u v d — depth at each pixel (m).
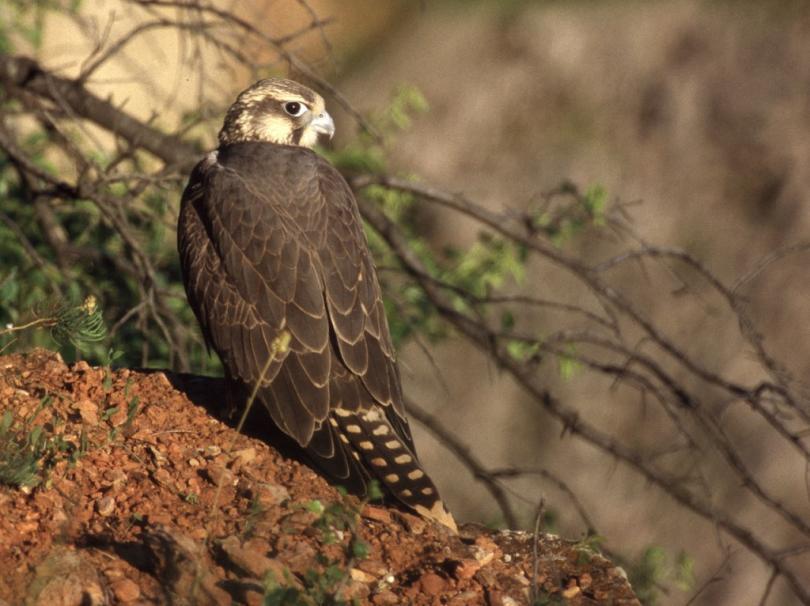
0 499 6.91
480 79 22.97
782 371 13.34
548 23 23.45
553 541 7.86
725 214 22.14
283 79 10.63
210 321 8.55
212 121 13.32
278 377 8.12
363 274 8.72
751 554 19.97
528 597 7.14
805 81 22.89
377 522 7.54
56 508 6.97
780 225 22.05
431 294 14.07
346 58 23.39
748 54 23.19
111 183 12.14
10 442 7.21
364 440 8.01
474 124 22.59
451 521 7.66
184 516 7.18
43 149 13.81
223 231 8.70
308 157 9.40
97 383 8.30
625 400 20.73
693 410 13.44
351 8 24.02
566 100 22.92
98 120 13.31
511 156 22.41
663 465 20.30
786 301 21.42
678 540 20.09
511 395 20.86
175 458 7.69
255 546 6.94
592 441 13.97
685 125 22.77
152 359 13.15
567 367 13.50
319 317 8.28
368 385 8.22
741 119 22.70
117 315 13.14
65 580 6.35
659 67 23.14
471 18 23.77
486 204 21.73
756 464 20.42
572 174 22.14
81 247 13.04
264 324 8.30
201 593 6.47
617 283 21.34
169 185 11.93
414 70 23.06
